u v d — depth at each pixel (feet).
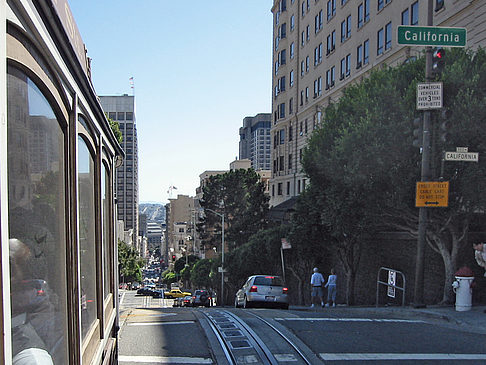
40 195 6.62
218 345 24.57
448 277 45.44
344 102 57.36
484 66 42.34
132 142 428.56
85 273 10.14
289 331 28.35
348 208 52.60
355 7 106.83
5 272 4.98
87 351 9.90
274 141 169.89
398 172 44.86
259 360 21.63
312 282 59.06
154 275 630.74
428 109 37.42
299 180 142.72
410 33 35.14
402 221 54.13
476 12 63.72
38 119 6.49
